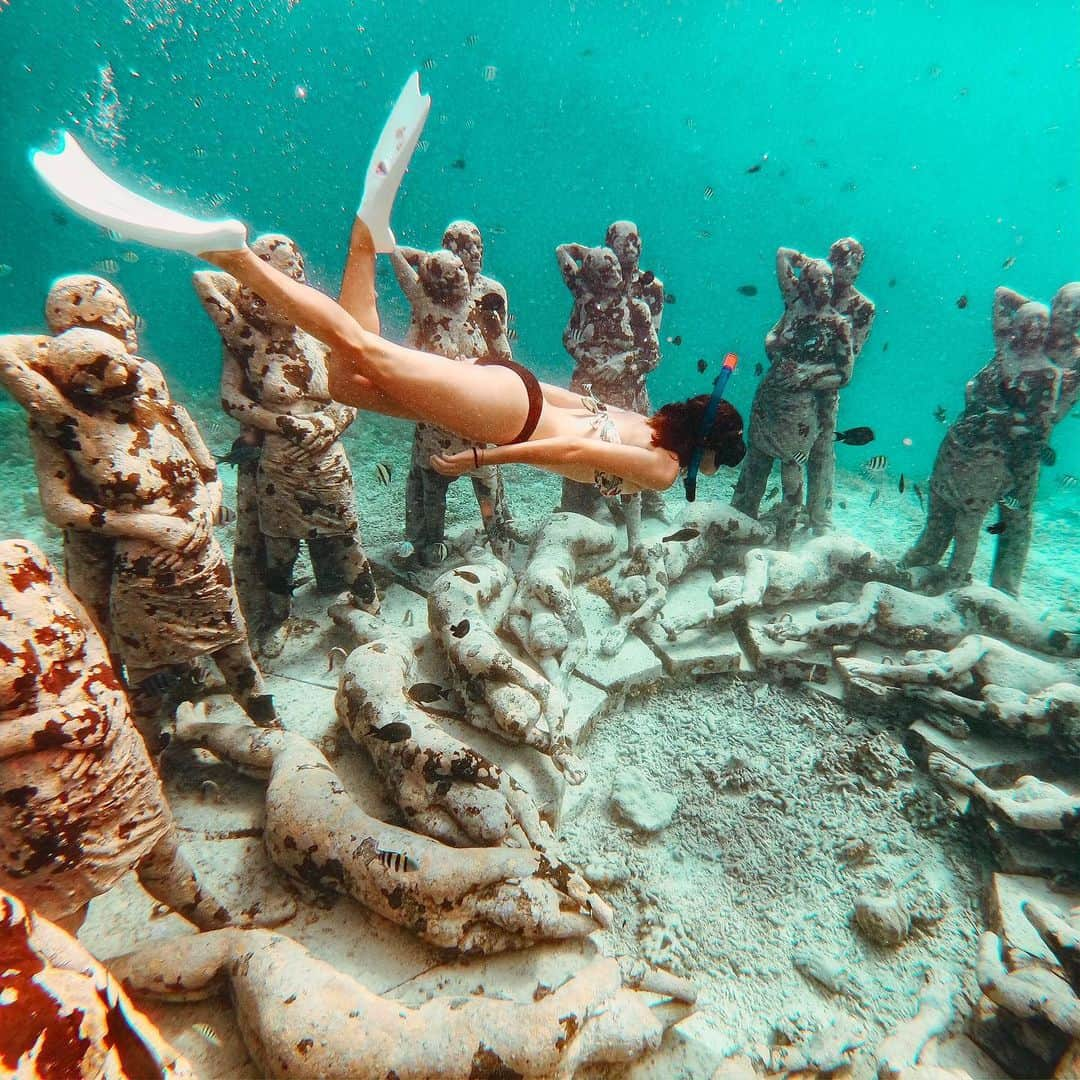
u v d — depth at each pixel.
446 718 5.50
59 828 2.64
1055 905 4.62
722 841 5.30
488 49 41.34
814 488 9.12
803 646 6.82
